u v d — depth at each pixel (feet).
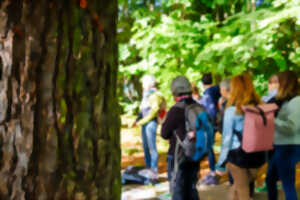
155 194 13.88
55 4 3.60
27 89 3.55
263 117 8.21
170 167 9.41
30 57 3.53
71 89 3.78
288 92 9.11
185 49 23.13
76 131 3.84
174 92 9.44
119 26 32.19
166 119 9.30
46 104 3.64
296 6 17.75
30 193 3.66
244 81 8.77
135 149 24.07
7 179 3.60
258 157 8.52
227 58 19.24
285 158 9.01
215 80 22.49
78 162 3.88
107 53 4.17
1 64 3.51
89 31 3.88
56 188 3.75
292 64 20.08
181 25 22.98
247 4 24.66
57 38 3.63
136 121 16.01
